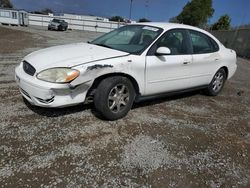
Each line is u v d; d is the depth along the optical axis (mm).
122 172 2584
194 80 4801
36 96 3217
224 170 2812
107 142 3113
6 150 2752
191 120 4094
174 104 4801
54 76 3150
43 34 22547
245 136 3742
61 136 3143
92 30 45156
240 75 9016
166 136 3438
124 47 4012
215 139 3520
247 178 2717
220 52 5320
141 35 4207
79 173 2500
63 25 34562
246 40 19078
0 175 2359
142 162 2785
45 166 2551
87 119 3666
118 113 3705
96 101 3527
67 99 3266
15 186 2240
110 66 3402
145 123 3764
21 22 38031
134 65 3650
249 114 4727
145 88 3947
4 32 19562
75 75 3168
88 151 2887
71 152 2832
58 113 3762
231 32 23266
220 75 5520
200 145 3305
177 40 4391
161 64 3994
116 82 3525
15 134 3088
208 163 2910
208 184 2547
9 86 4895
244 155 3180
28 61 3549
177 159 2920
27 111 3754
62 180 2379
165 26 4348
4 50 10039
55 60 3354
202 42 4945
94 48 3922
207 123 4051
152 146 3137
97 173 2527
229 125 4078
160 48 3842
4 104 3949
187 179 2584
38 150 2811
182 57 4355
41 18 43844
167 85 4266
